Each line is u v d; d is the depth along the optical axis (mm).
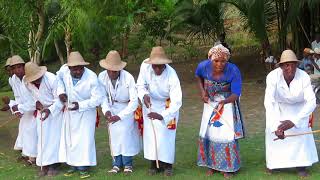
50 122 6336
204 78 6066
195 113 9945
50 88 6352
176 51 18641
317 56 10648
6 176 6402
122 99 6277
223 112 5980
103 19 12539
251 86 12898
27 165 6867
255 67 15586
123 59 15562
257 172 6211
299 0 11617
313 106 5773
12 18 8977
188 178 6078
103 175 6285
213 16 14633
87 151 6195
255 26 12648
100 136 8281
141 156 7133
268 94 5910
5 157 7281
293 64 5727
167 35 15867
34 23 9539
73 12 10266
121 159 6414
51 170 6410
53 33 9766
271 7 13961
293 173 6156
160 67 5945
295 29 13758
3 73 12641
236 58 17375
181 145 7566
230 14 17344
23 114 6750
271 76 5910
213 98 6059
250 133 8141
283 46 13922
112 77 6191
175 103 5992
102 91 6250
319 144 7289
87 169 6418
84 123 6195
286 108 6027
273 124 5848
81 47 15070
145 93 6102
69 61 6062
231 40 18375
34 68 6273
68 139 6230
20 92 6562
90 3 11258
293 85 5848
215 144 6062
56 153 6398
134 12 13633
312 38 13523
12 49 9773
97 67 16453
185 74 15562
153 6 15141
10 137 8469
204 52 18469
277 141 6020
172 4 14711
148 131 6121
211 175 6156
